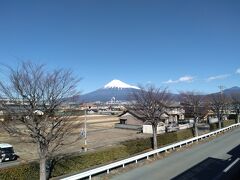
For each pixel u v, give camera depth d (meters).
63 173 20.44
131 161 23.03
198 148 31.78
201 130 52.84
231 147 31.84
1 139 37.69
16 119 15.73
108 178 18.83
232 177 18.27
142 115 32.94
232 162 23.23
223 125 57.78
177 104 63.78
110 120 77.62
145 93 36.41
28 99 15.82
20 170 17.44
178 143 32.19
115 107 137.12
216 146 32.97
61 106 17.95
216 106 56.91
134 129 55.19
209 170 20.53
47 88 16.56
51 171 19.58
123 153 26.72
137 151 29.03
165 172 20.25
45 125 16.62
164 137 34.84
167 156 27.02
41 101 16.38
